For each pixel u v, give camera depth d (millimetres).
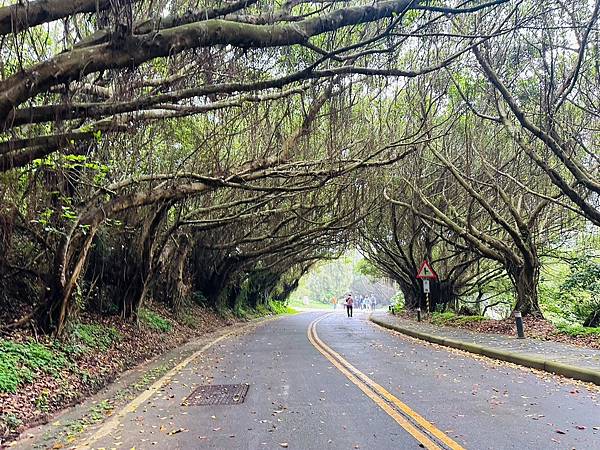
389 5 8180
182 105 10992
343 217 25828
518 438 6078
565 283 21469
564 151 14852
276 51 12727
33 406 7605
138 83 8750
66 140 8680
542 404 7852
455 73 17156
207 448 5863
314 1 9086
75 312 12375
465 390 8992
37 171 11039
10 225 11242
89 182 11820
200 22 6863
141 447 5926
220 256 30109
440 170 25656
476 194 19781
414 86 18984
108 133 10500
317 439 6141
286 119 16672
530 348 13852
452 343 16328
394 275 39531
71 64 6484
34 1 6359
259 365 12398
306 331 24094
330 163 16250
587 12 14586
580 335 15164
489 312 45406
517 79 16562
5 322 11414
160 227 18828
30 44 10094
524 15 13523
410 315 32188
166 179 13625
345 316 43031
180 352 15531
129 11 6492
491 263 34344
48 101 9289
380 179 25234
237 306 36844
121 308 16703
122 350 13406
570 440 5988
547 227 24219
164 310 22641
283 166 15938
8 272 12312
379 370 11375
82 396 8898
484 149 22016
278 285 54844
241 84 8312
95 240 14891
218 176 14750
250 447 5883
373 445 5879
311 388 9297
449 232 29672
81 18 9398
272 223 29359
